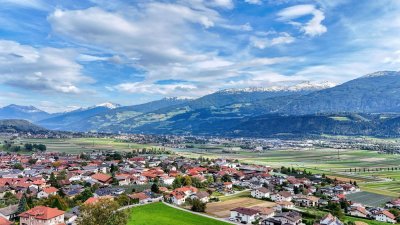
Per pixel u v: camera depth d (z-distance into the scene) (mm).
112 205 123812
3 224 159000
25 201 186875
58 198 198125
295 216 199625
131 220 175125
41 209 171750
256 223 195000
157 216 188250
